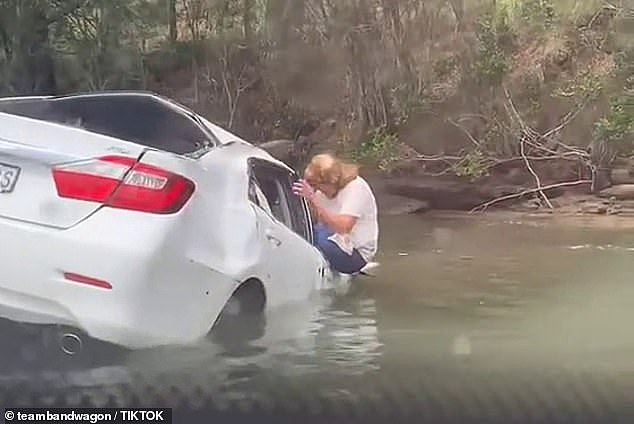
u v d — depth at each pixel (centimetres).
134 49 1814
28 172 344
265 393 307
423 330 407
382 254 713
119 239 329
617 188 1356
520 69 1515
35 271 330
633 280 568
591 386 317
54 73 1734
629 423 287
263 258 398
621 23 1448
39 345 344
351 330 404
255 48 1898
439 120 1566
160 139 421
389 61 1656
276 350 362
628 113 1362
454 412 290
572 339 391
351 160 1495
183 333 340
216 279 358
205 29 1916
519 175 1434
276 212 482
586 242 818
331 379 324
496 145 1491
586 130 1441
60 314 328
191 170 366
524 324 423
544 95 1495
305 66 1839
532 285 549
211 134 444
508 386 317
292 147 1698
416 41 1631
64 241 330
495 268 629
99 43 1759
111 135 420
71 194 338
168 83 1911
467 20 1574
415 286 545
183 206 350
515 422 285
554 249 758
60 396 302
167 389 312
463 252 732
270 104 1886
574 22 1523
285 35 1861
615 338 392
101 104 432
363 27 1688
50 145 347
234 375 327
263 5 1881
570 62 1512
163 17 1872
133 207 337
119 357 334
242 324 386
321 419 285
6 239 333
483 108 1529
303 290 458
